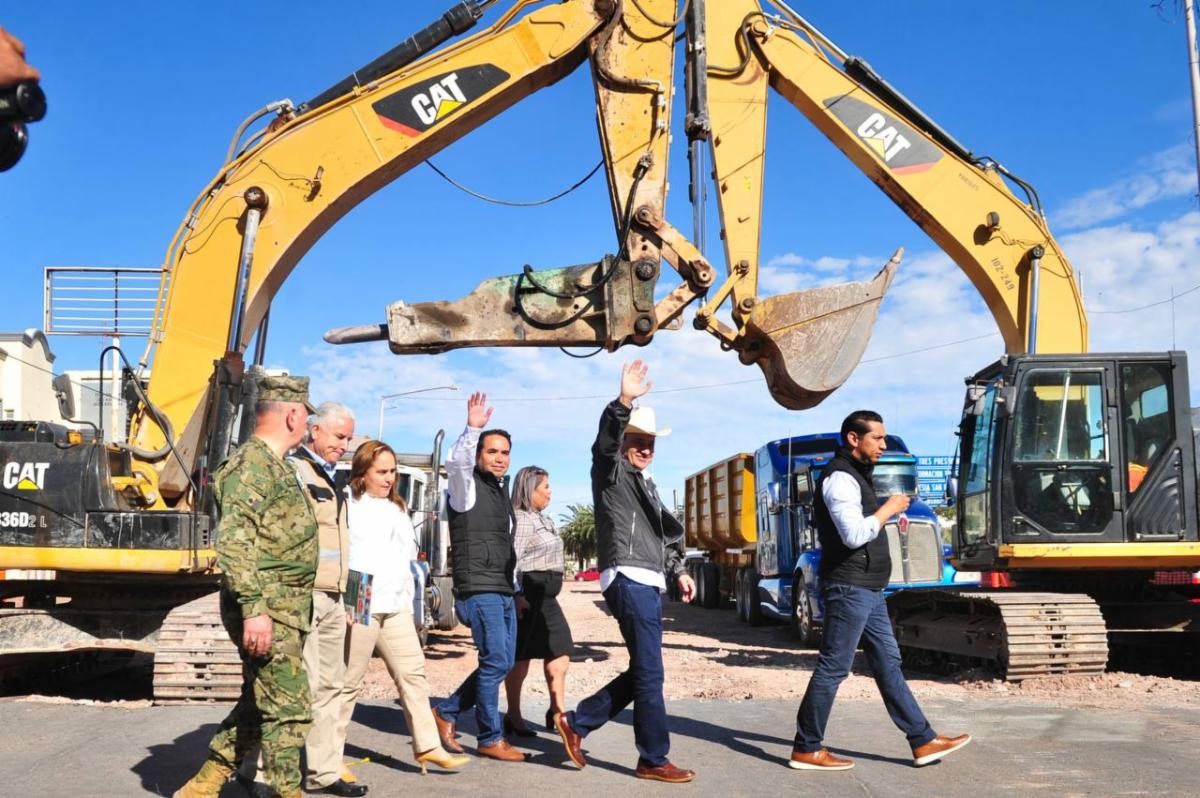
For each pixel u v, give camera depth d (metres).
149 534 9.16
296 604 4.61
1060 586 11.57
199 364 10.06
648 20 10.54
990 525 10.59
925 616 12.20
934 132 11.73
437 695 9.44
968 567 11.34
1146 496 10.47
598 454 5.80
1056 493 10.50
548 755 6.46
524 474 7.17
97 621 9.48
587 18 10.66
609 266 9.72
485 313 9.62
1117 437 10.54
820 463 15.95
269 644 4.47
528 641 7.04
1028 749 6.58
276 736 4.52
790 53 11.39
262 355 11.05
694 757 6.42
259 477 4.59
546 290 9.66
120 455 9.69
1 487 9.17
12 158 2.58
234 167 10.43
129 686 11.11
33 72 2.50
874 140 11.58
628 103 10.43
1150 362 10.67
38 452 9.24
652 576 5.80
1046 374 10.70
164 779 5.61
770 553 18.27
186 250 10.21
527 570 7.03
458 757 6.01
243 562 4.45
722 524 22.67
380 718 7.69
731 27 11.17
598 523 5.90
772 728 7.43
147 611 9.59
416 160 10.84
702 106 10.48
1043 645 9.87
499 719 6.37
